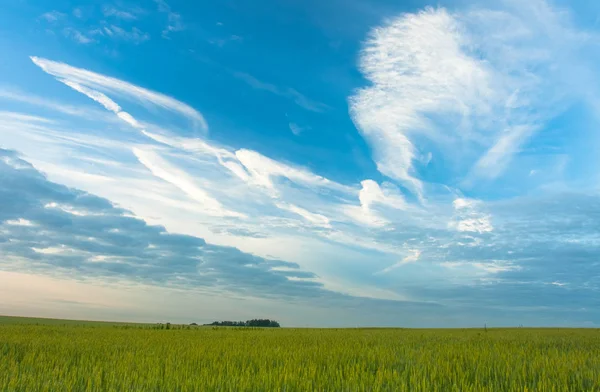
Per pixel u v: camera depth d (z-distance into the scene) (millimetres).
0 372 9484
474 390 7906
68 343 18406
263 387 8125
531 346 18797
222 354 14812
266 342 21078
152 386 8133
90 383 8203
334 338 25766
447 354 13977
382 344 19562
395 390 7988
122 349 16109
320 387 8188
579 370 10367
